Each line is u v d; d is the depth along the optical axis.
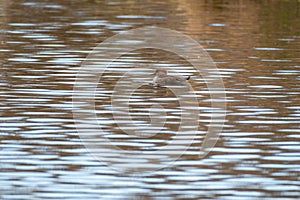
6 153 51.81
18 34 92.25
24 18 104.25
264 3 119.31
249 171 49.41
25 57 79.81
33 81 70.19
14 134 55.50
